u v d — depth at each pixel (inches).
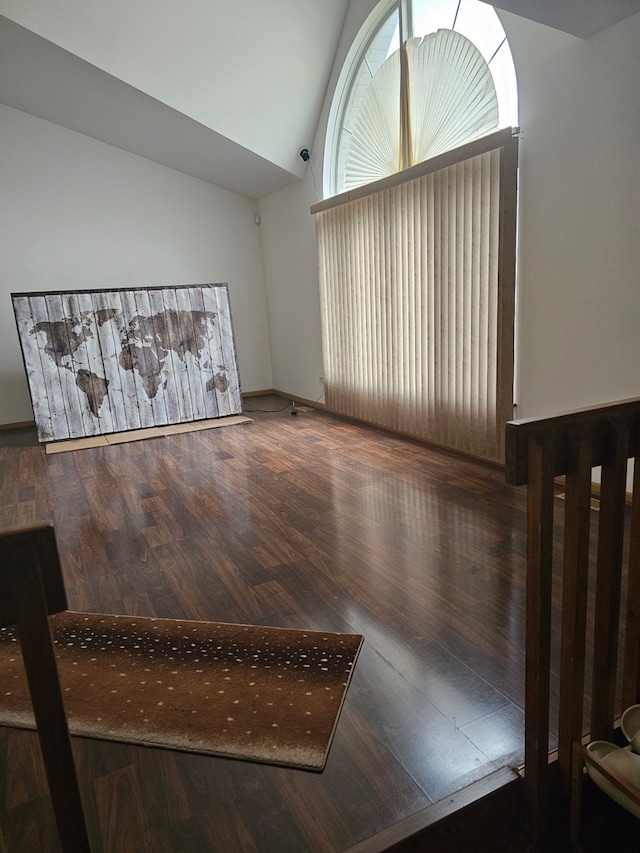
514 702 59.1
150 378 198.1
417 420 161.2
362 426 191.3
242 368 266.2
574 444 42.5
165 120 182.4
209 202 245.3
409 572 88.6
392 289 161.6
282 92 178.5
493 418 132.7
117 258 231.5
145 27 147.8
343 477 137.4
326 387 212.7
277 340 260.7
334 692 61.8
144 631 75.8
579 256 106.4
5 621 30.5
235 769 52.0
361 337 182.1
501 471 135.0
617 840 47.8
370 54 165.9
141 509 123.4
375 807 47.3
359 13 159.3
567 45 101.3
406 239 152.4
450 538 100.0
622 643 66.7
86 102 182.1
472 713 57.8
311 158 199.8
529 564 44.4
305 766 51.8
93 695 62.9
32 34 142.4
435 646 69.3
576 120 102.3
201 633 74.7
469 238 130.6
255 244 259.1
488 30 123.1
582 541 43.7
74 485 142.7
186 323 200.5
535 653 44.9
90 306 184.9
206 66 162.6
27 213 212.7
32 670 31.4
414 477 134.3
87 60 151.6
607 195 99.2
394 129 160.7
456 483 128.2
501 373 127.2
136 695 62.7
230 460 158.1
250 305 263.3
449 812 46.2
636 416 47.2
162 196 235.1
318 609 79.2
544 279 114.8
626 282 98.5
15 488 142.6
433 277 144.3
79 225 222.1
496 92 124.5
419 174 141.2
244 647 71.1
